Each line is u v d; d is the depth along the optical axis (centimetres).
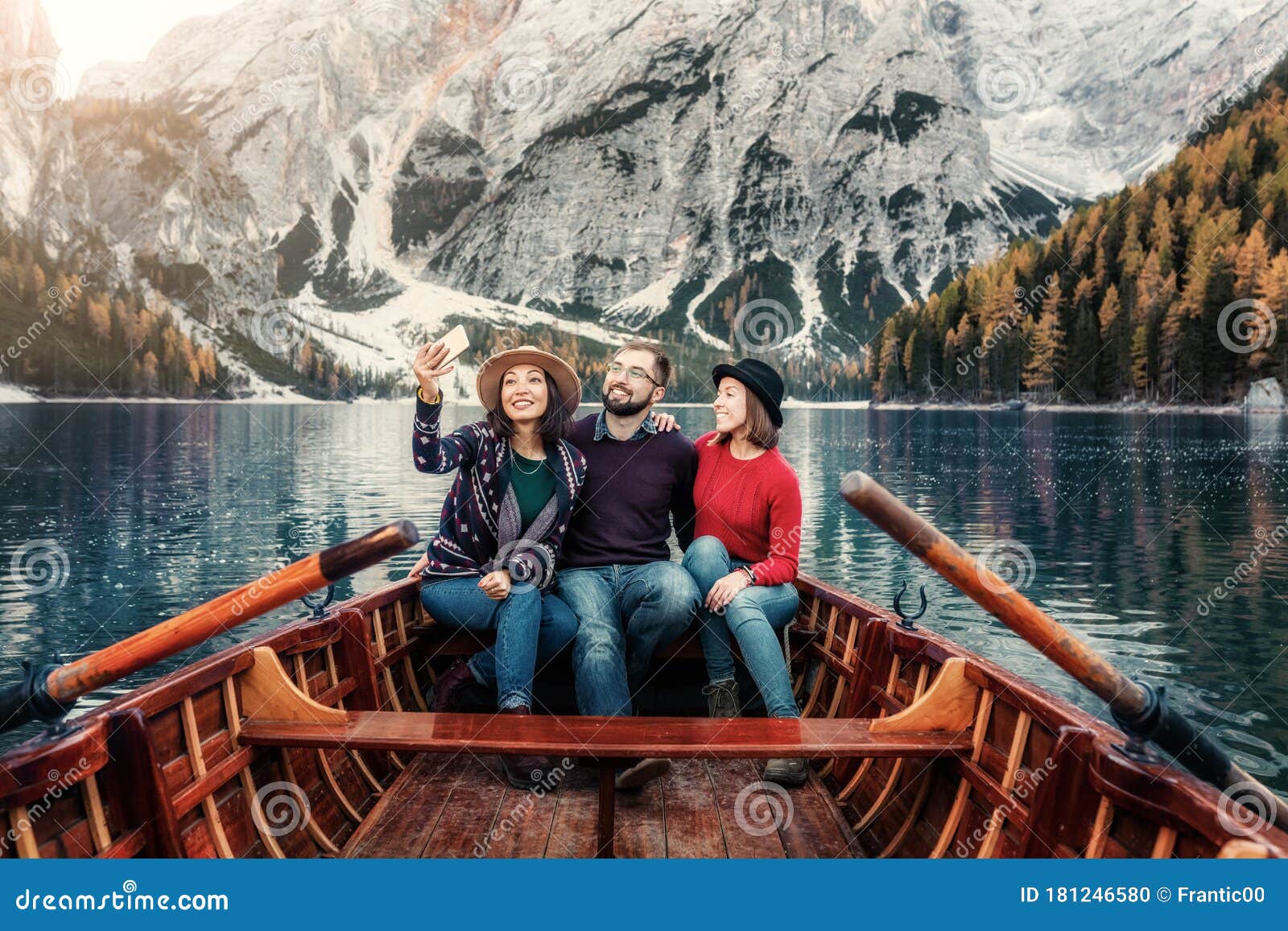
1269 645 1138
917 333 9500
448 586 308
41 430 6134
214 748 214
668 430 344
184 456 4372
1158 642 1157
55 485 3145
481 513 308
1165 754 169
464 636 365
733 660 322
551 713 340
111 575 1642
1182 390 7069
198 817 204
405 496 2877
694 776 299
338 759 279
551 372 315
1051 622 161
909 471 3444
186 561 1780
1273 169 7962
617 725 232
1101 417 6850
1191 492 2762
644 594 300
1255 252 6644
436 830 255
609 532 327
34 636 1250
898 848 247
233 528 2219
